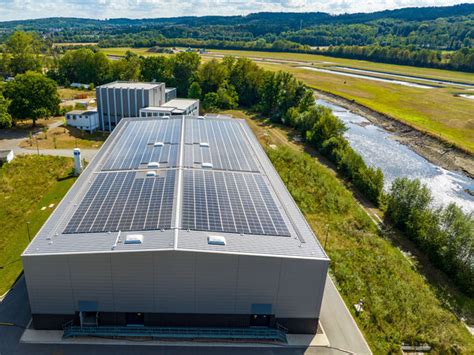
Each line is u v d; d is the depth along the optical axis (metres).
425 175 86.94
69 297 33.69
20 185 64.12
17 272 43.09
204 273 33.38
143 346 33.75
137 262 32.47
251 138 67.19
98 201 40.09
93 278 33.03
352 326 38.06
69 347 33.16
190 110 107.19
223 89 142.25
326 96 164.88
